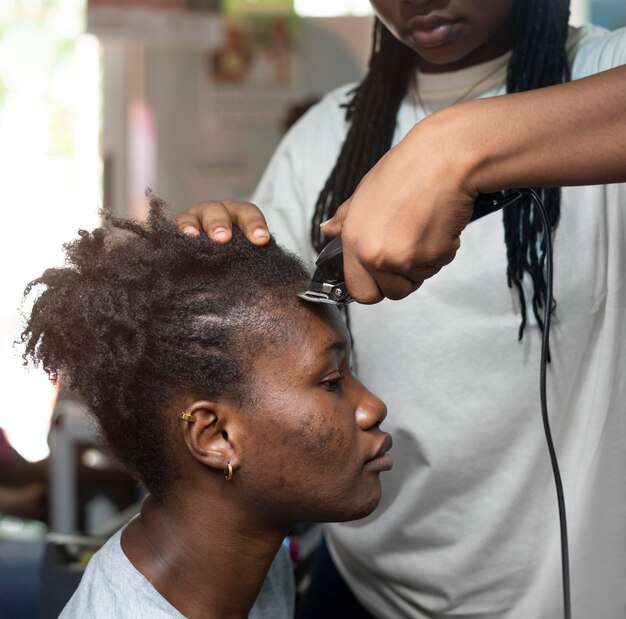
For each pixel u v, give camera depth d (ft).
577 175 2.16
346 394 2.71
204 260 2.62
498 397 3.19
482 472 3.26
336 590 3.77
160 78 9.99
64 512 6.36
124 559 2.72
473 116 2.15
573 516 3.18
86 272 2.66
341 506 2.68
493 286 3.14
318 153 3.60
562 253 3.08
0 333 11.34
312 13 9.95
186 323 2.53
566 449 3.22
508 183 2.17
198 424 2.56
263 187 3.84
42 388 10.93
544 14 3.10
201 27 9.43
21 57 12.96
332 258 2.37
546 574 3.25
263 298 2.58
